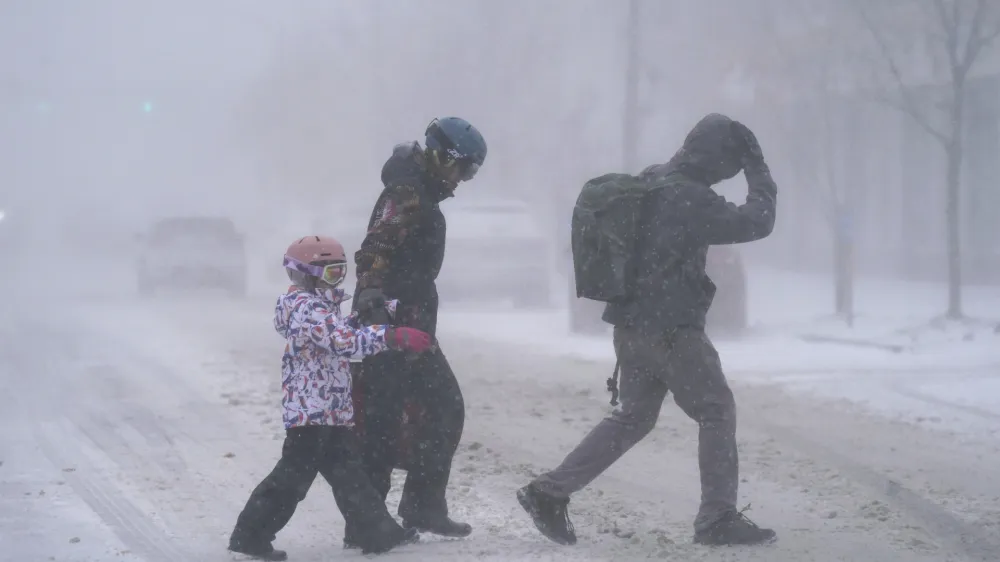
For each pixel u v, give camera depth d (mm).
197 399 32406
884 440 25453
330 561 15922
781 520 18438
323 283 15969
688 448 24812
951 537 17297
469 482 21406
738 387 33531
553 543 16828
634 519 18547
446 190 16750
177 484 21688
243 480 22062
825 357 41125
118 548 17094
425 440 16719
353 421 16281
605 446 16609
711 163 16516
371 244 16266
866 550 16438
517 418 28969
